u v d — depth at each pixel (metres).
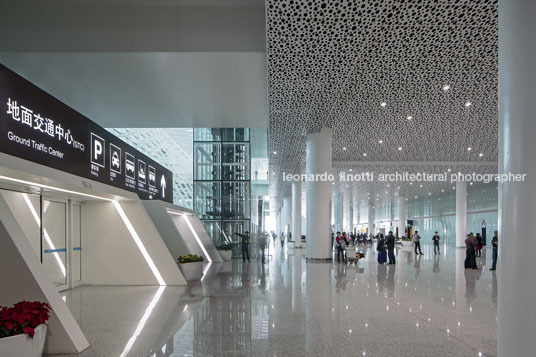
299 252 25.83
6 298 4.48
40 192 8.45
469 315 6.62
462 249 31.89
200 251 17.56
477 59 9.51
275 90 11.95
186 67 11.51
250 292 8.91
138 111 15.98
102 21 10.61
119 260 10.28
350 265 15.81
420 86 11.51
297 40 8.63
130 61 11.08
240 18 10.69
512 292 3.08
